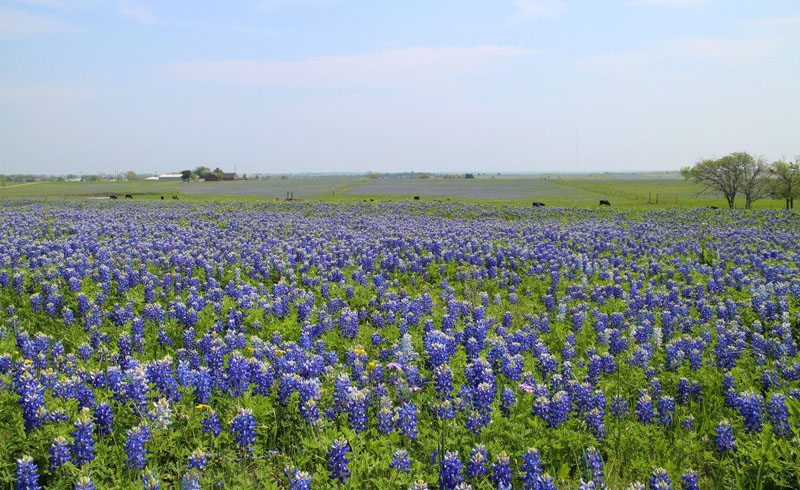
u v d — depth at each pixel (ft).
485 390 24.67
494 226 109.60
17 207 170.91
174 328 39.01
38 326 41.60
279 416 25.09
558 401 24.35
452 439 23.02
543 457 22.90
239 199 250.16
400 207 167.12
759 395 26.94
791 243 86.69
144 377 24.12
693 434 25.35
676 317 42.88
